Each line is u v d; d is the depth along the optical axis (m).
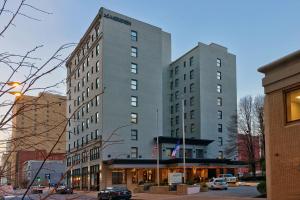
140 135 59.97
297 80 14.48
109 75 58.56
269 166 15.50
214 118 72.81
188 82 75.94
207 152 69.50
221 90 75.12
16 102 3.01
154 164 57.19
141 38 63.41
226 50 77.94
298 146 14.15
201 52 73.69
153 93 62.84
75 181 65.25
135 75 61.47
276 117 15.41
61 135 3.20
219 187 42.19
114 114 57.91
